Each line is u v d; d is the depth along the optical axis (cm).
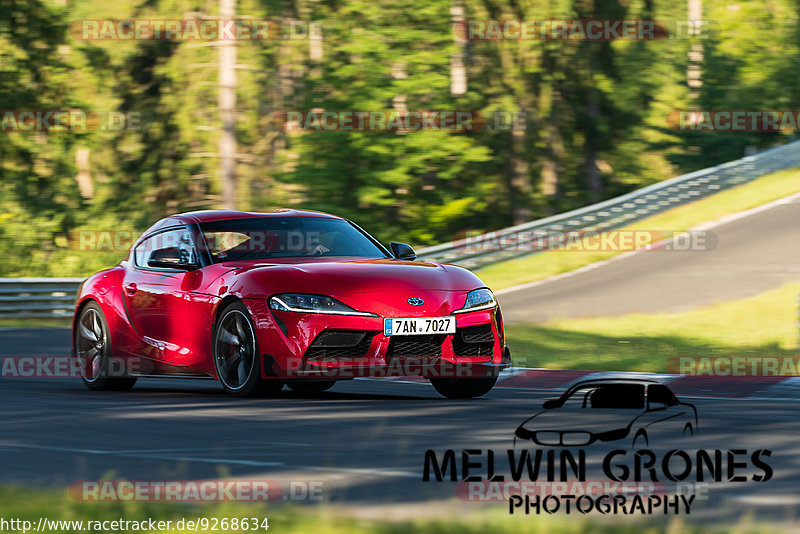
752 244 5131
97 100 9269
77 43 9006
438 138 8444
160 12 8769
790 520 830
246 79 8256
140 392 2020
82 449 1212
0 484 938
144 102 9300
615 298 4259
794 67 9925
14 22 8900
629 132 9888
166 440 1287
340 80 8544
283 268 1789
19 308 4978
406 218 9062
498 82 9375
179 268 1909
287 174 8481
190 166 9225
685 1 9812
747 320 3481
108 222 9131
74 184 9462
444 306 1738
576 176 9875
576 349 2972
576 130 9856
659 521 823
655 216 5984
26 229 8888
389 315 1700
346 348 1692
